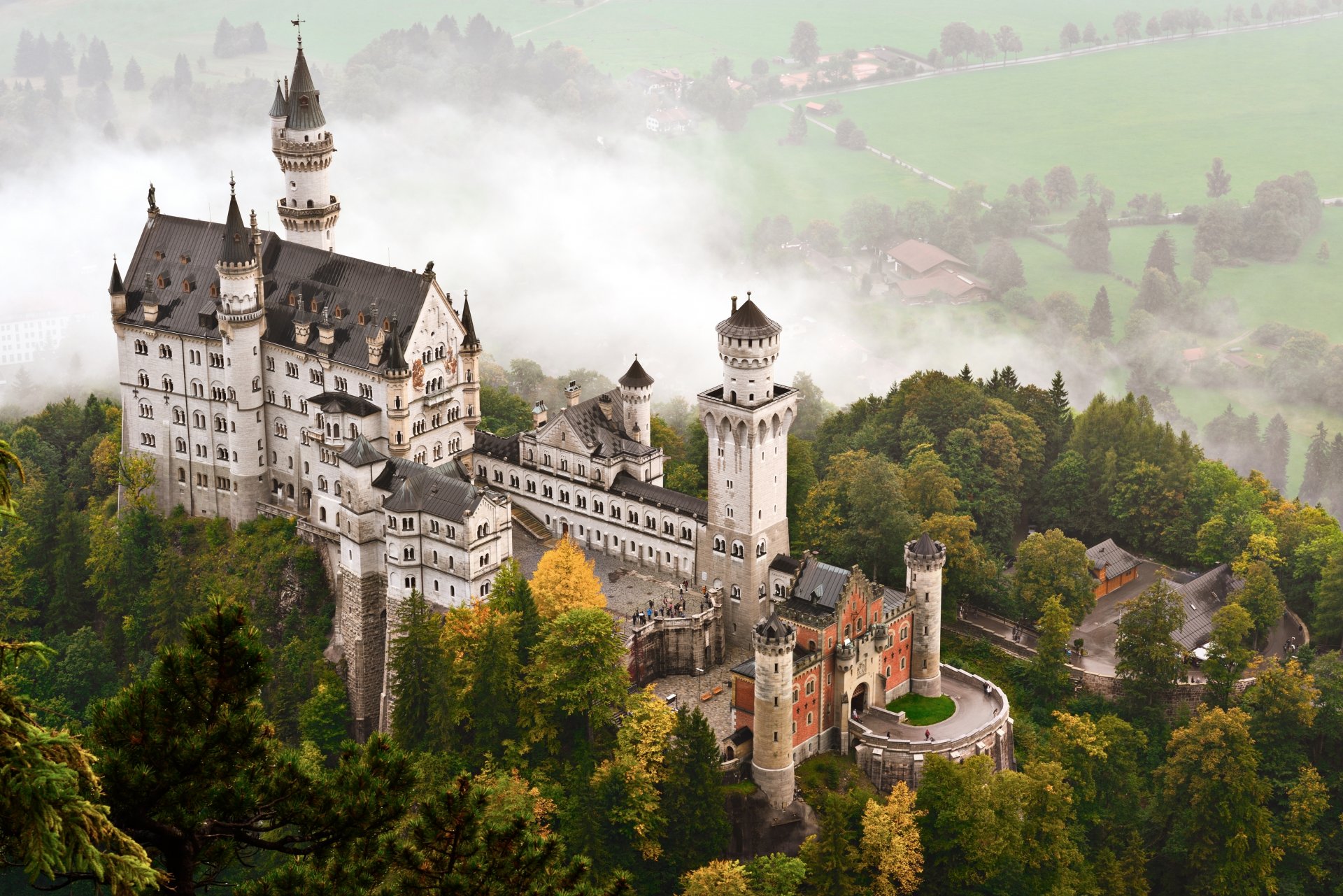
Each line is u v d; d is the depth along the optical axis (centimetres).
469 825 8662
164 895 7806
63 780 6162
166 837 7875
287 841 8419
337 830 8412
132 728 7862
